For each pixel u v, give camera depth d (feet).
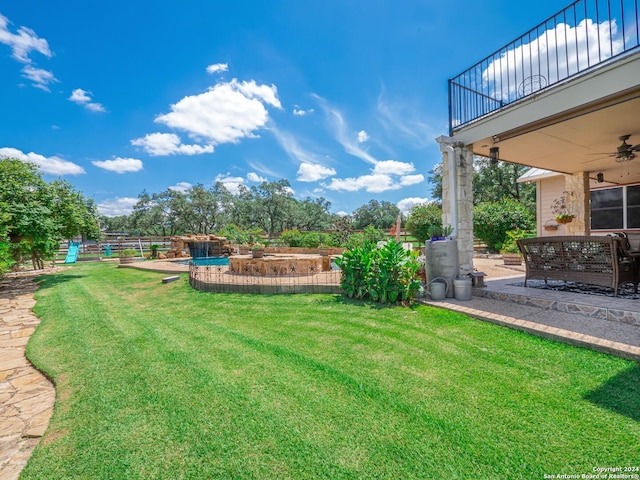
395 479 5.24
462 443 6.04
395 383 8.36
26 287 26.96
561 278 15.87
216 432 6.59
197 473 5.52
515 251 34.47
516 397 7.52
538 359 9.45
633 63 11.60
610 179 29.50
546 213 34.96
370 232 47.55
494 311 13.83
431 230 17.75
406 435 6.32
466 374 8.73
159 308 17.97
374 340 11.50
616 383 7.88
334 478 5.32
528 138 17.65
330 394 7.95
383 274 16.43
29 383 9.45
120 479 5.44
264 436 6.43
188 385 8.59
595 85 12.65
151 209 125.29
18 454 6.31
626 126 15.97
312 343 11.50
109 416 7.29
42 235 27.76
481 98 18.12
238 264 28.63
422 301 16.25
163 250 75.61
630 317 11.48
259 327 13.70
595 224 33.09
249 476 5.41
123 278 31.24
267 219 128.57
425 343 11.02
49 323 15.28
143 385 8.67
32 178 28.60
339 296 18.67
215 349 11.18
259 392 8.13
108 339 12.57
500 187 72.64
